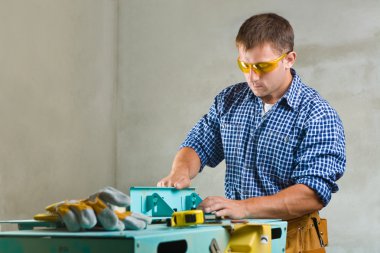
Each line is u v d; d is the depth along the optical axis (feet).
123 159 18.71
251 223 5.06
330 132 6.64
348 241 15.39
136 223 4.44
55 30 16.33
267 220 5.77
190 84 17.95
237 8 17.43
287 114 6.89
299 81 7.03
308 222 6.64
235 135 7.32
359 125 15.52
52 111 16.15
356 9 15.78
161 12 18.54
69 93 16.84
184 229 4.52
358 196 15.39
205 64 17.78
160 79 18.39
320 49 16.08
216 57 17.65
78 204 4.32
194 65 17.93
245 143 7.22
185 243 4.20
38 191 15.56
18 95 14.96
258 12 17.06
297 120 6.82
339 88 15.80
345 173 15.56
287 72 6.97
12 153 14.74
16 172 14.85
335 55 15.92
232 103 7.48
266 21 6.61
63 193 16.48
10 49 14.75
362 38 15.66
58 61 16.43
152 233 3.98
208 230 4.52
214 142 7.74
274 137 6.92
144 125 18.51
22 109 15.08
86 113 17.54
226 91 7.67
